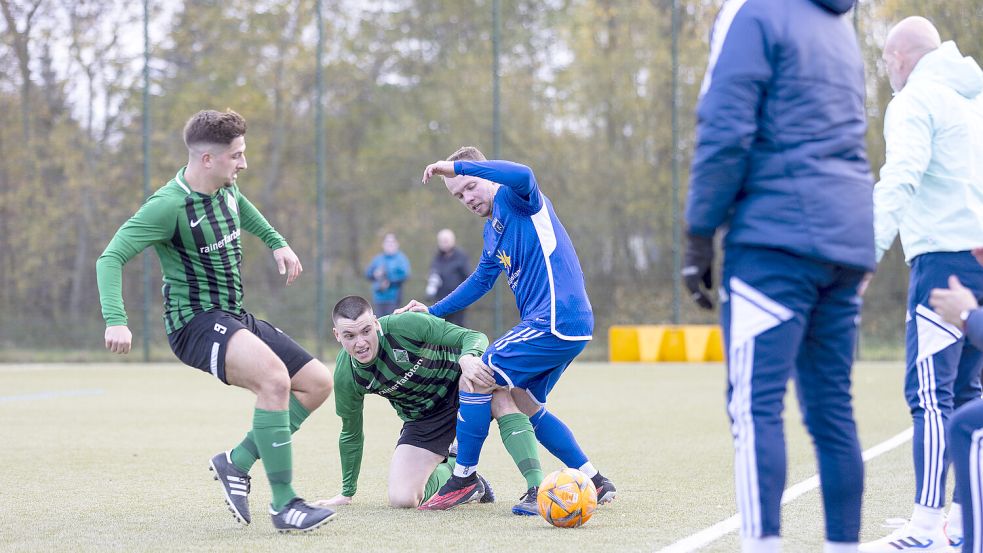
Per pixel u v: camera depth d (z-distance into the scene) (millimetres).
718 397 21000
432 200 38844
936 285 7855
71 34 35281
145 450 13695
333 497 10062
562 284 9172
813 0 5949
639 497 9781
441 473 10164
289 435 8133
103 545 7730
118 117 35625
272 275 36812
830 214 5641
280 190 38781
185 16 36719
